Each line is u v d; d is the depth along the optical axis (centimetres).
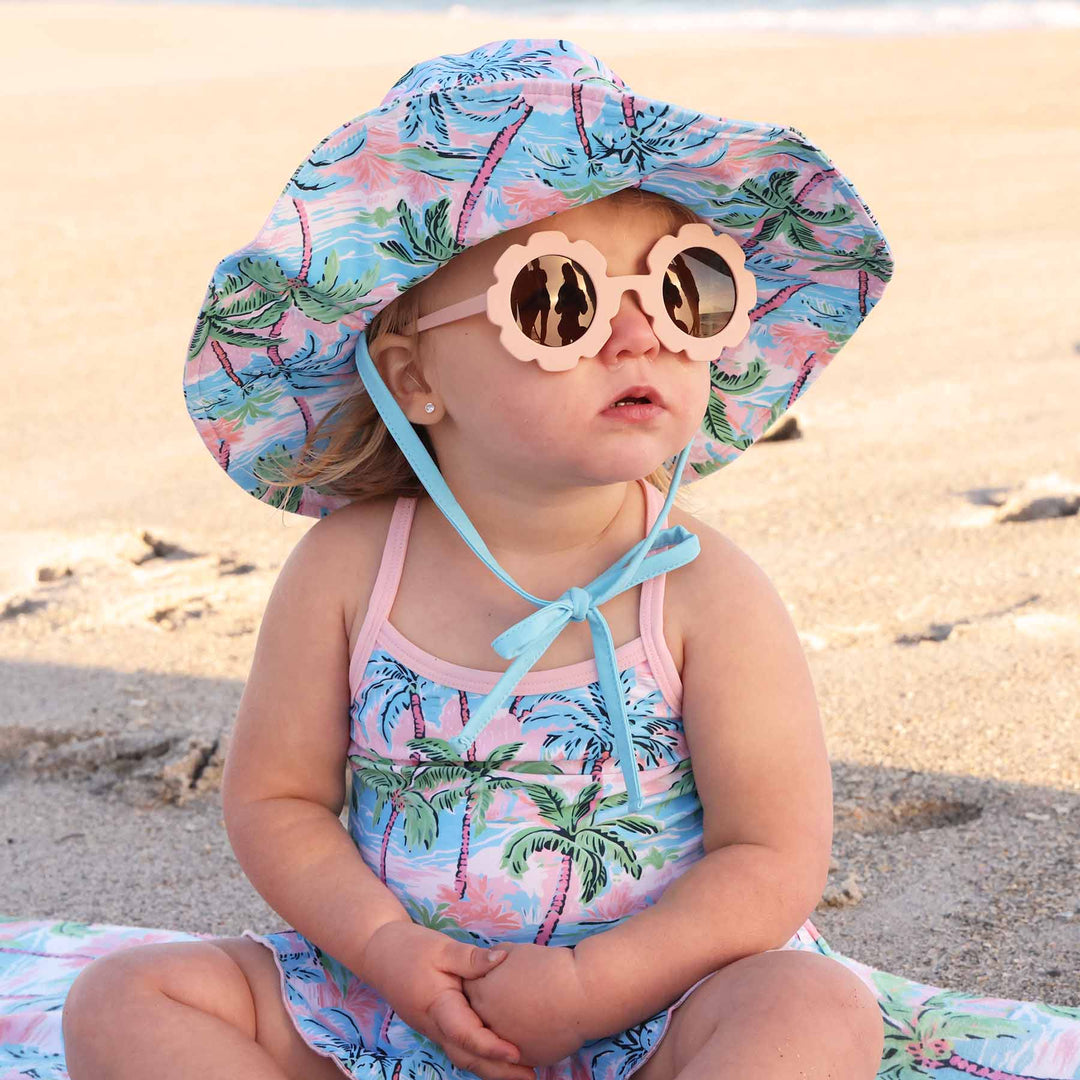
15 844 280
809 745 182
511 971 167
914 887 250
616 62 1573
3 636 372
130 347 643
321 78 1570
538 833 178
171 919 253
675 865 182
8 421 549
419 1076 170
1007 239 788
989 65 1445
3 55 1952
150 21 2467
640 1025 170
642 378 170
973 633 343
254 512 457
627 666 181
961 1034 198
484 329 173
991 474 453
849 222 185
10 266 795
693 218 183
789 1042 153
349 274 174
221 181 1009
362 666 188
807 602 371
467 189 167
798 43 1769
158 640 367
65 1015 169
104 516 453
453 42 2027
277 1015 176
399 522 194
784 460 484
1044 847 257
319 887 180
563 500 183
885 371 578
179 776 297
